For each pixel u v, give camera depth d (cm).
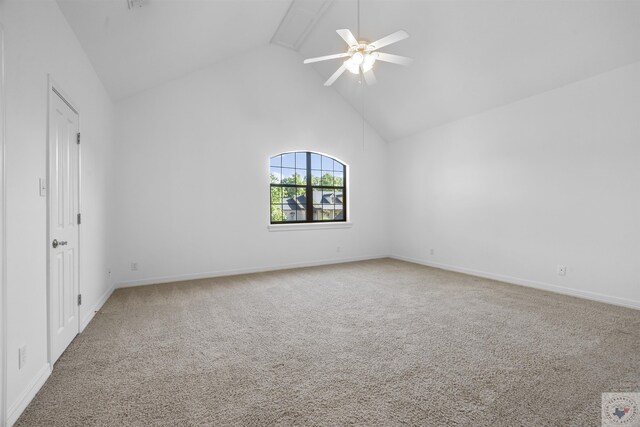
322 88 581
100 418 158
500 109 447
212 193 482
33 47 182
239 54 501
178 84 458
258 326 283
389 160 656
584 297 363
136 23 282
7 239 151
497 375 199
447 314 313
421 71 452
